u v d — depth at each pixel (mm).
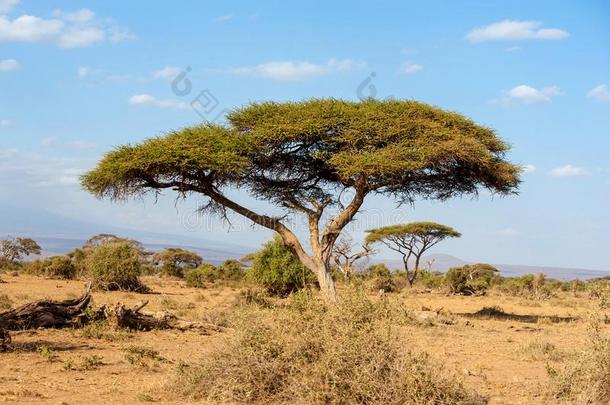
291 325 8820
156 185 25734
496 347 16359
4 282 36938
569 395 9375
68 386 9836
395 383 7969
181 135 25000
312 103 25922
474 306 35688
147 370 11312
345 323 8484
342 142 25078
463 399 8398
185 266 77125
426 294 46406
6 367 11250
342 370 8109
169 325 17625
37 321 16422
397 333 8484
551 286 60125
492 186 27266
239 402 8555
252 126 26109
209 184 25562
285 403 8289
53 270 44500
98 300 27047
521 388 10586
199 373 9148
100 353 13305
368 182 25047
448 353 14820
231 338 9172
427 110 25109
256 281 31547
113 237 66500
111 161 24406
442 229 50312
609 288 9758
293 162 26875
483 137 25656
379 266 54125
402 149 23672
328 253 24906
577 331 21875
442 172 26766
